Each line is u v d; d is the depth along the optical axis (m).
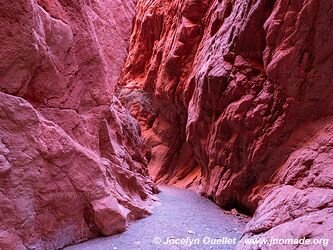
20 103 4.57
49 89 5.35
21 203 4.45
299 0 6.47
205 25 13.38
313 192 4.92
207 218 7.36
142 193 8.53
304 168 5.74
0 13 4.38
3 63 4.43
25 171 4.55
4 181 4.27
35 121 4.76
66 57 5.71
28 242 4.52
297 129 6.62
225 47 8.84
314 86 6.36
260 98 7.27
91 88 6.40
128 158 9.20
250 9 7.84
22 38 4.54
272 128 6.89
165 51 15.54
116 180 7.33
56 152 5.08
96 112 6.51
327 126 5.99
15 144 4.46
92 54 6.39
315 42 6.29
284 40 6.70
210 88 8.70
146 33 18.08
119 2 8.78
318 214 4.35
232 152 8.18
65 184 5.25
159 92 15.42
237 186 8.05
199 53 13.02
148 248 5.23
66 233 5.22
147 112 17.53
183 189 12.24
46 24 5.14
